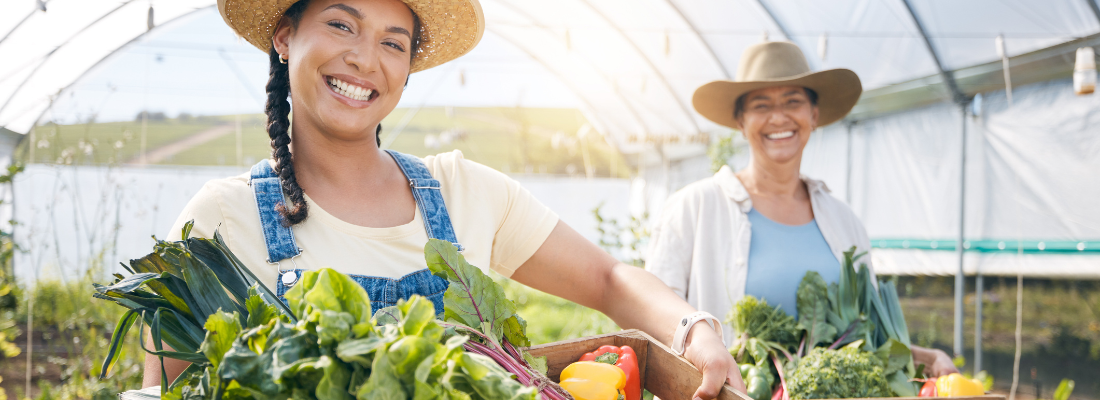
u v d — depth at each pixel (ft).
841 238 8.68
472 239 4.83
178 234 4.12
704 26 24.99
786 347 7.06
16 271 28.14
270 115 4.65
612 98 38.27
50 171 29.01
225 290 3.30
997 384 20.29
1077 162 18.35
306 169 4.53
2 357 19.66
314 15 4.28
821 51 20.21
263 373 2.34
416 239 4.48
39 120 24.61
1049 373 19.67
